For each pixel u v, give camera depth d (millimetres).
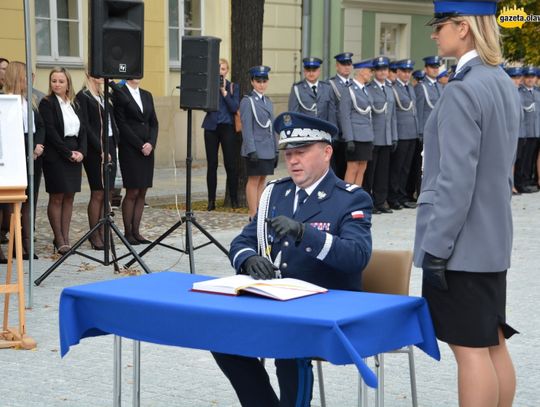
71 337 4473
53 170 10078
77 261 9977
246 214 13664
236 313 3934
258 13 14516
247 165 12875
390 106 14391
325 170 4750
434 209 4285
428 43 25453
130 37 8922
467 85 4277
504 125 4348
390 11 24031
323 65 22125
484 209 4320
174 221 12945
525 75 17156
